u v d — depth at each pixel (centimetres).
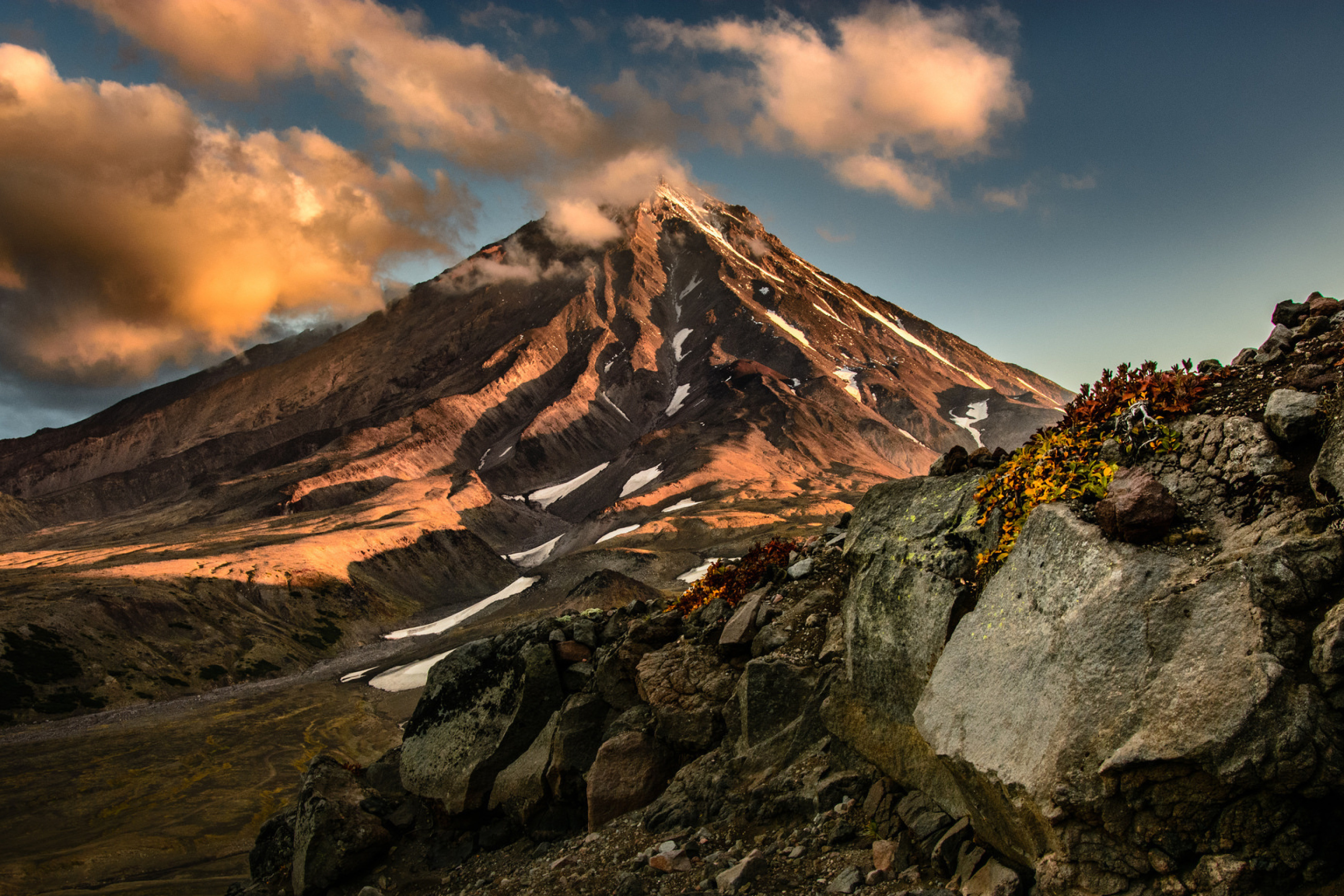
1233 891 483
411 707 11750
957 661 716
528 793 1318
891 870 719
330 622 18188
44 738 10694
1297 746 462
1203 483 633
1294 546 511
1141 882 527
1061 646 600
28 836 7581
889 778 820
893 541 897
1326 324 702
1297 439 600
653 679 1244
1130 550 595
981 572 774
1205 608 530
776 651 1099
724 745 1091
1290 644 491
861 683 887
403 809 1484
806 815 868
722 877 805
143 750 10144
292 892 1437
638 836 1016
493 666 1524
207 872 6475
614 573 13800
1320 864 468
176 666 13962
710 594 1399
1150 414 720
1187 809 508
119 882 6331
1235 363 762
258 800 8400
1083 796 548
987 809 654
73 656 12975
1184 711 509
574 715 1354
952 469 955
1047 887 569
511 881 1099
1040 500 729
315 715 11650
